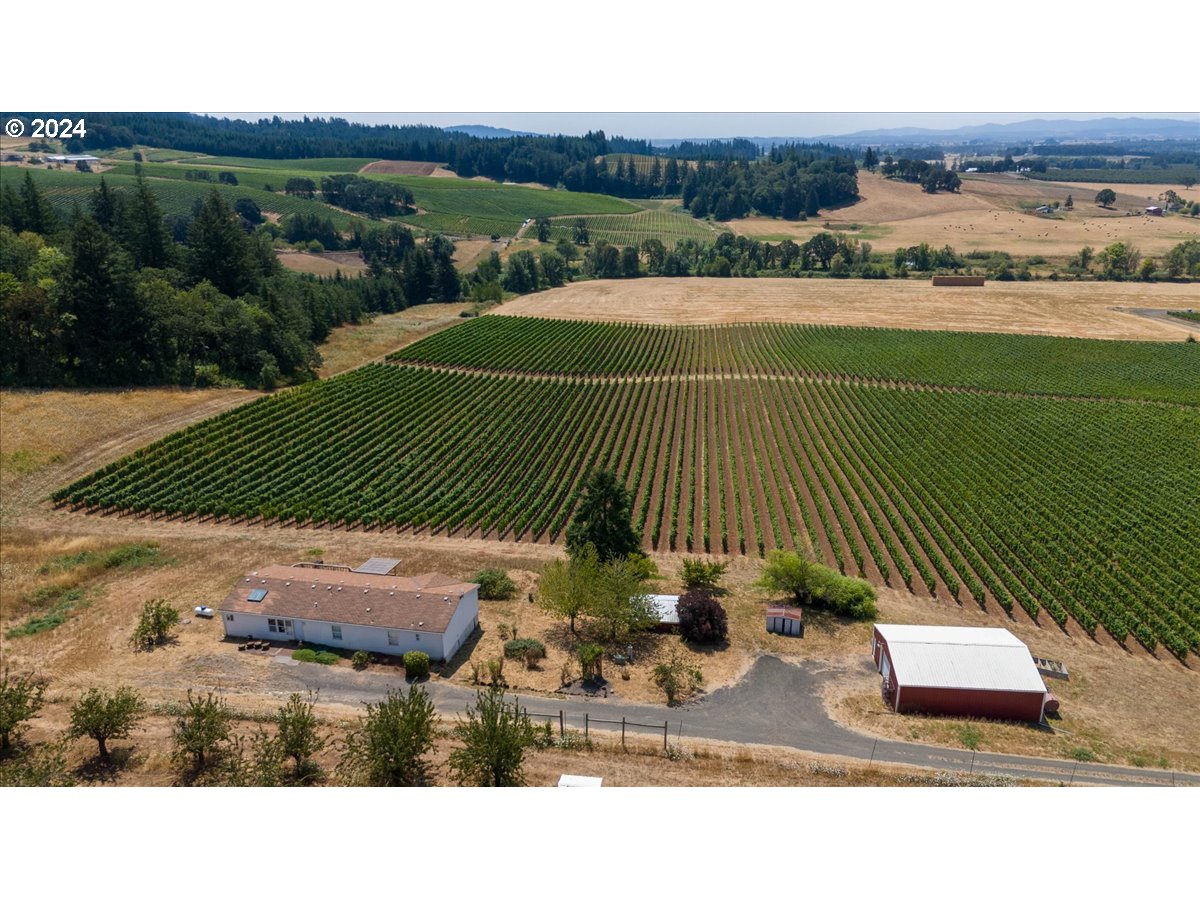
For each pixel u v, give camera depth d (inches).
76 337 3518.7
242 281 4904.0
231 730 1454.2
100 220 5236.2
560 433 3560.5
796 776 1368.1
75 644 1784.0
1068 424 3700.8
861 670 1820.9
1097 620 2137.1
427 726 1344.7
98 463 2866.6
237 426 3270.2
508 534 2603.3
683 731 1546.5
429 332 5708.7
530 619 2021.4
